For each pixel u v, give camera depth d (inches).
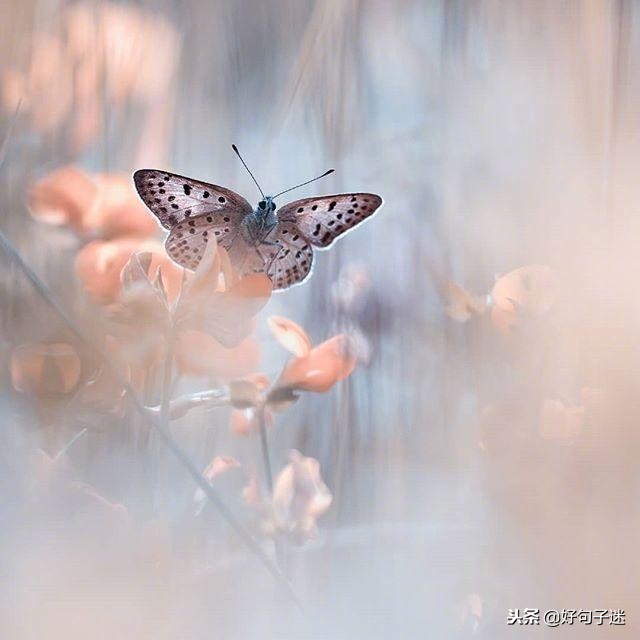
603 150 20.3
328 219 19.7
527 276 19.2
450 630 18.9
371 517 19.5
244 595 18.6
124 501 18.4
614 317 19.1
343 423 19.7
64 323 18.5
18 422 18.4
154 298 18.4
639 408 19.1
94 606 18.1
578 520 19.0
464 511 19.3
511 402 19.1
